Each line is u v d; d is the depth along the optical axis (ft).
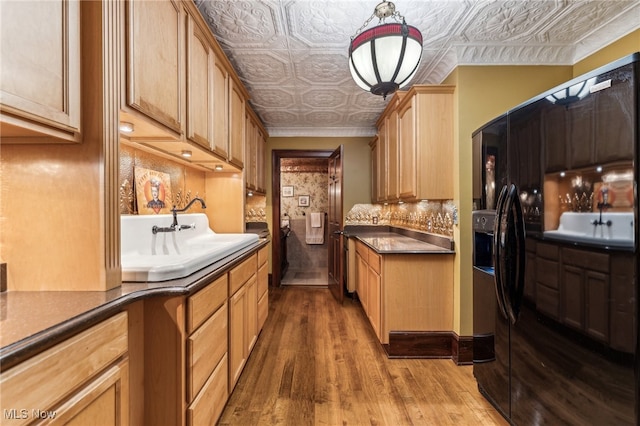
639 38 6.34
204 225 8.34
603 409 3.38
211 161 7.44
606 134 3.33
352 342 8.77
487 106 7.72
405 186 8.93
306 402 6.00
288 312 11.34
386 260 7.98
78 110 3.20
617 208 3.22
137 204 5.95
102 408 2.78
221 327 5.09
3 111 2.42
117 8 3.49
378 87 5.38
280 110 12.25
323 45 7.42
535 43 7.38
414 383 6.71
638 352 3.08
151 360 3.70
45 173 3.31
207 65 6.20
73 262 3.31
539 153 4.28
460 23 6.55
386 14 5.30
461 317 7.64
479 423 5.43
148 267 3.72
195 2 5.83
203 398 4.28
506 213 4.95
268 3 5.86
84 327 2.53
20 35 2.52
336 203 13.33
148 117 4.13
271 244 14.93
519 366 4.76
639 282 3.06
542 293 4.24
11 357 1.89
